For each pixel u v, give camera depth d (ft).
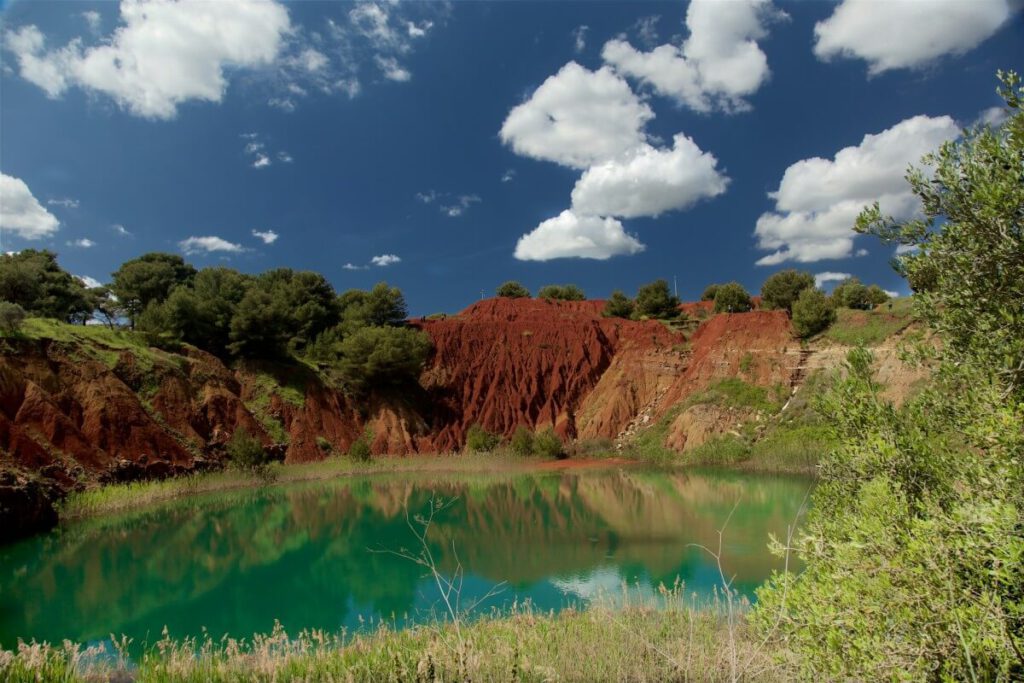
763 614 19.39
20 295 140.15
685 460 126.21
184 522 78.79
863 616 16.39
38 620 44.80
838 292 161.07
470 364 182.91
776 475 103.19
